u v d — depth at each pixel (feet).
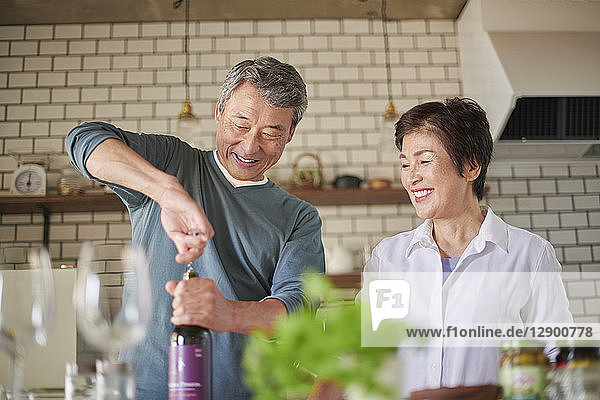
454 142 6.79
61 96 15.58
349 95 15.89
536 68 13.80
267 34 16.02
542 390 3.78
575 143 14.25
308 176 14.64
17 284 4.10
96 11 15.44
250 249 6.35
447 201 6.88
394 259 7.30
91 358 4.33
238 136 6.37
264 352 3.23
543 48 14.08
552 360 3.89
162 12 15.58
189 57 15.85
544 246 7.07
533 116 14.15
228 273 6.25
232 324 4.59
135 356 5.76
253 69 6.32
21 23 15.76
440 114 6.85
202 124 15.55
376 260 7.48
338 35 16.14
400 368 3.10
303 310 5.22
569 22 14.39
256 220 6.45
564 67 13.87
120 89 15.66
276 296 5.32
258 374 3.22
